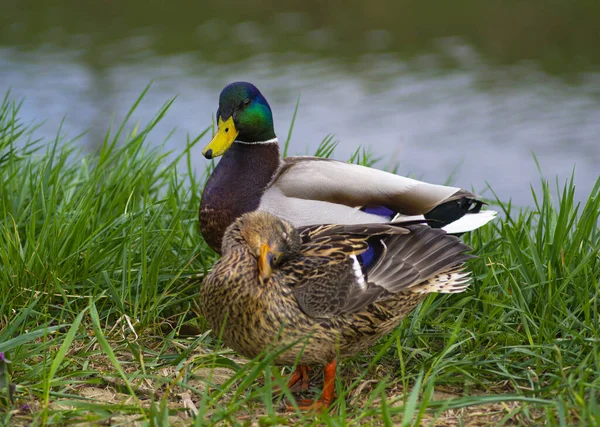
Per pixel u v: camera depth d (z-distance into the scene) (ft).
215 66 110.32
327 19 143.95
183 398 23.31
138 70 107.04
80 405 21.16
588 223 28.43
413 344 26.71
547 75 110.22
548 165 79.51
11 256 28.32
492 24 139.85
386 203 30.12
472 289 28.84
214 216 31.27
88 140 77.41
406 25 140.05
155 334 27.76
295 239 22.66
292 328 22.03
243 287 21.75
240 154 31.60
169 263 30.94
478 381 23.65
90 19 140.46
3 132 39.52
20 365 23.80
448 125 90.94
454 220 30.63
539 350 25.22
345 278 22.65
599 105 96.22
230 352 26.43
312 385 25.34
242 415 22.54
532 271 28.37
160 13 146.41
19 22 137.08
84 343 26.23
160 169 41.73
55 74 102.99
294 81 104.58
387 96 99.81
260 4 155.63
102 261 29.96
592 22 139.33
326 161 31.94
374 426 21.17
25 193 34.37
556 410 21.59
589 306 25.85
